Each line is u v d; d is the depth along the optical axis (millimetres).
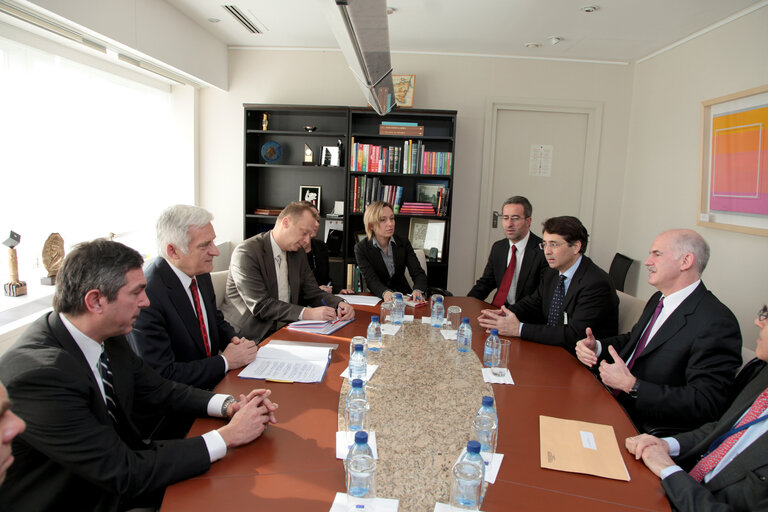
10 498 1097
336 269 4621
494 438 1271
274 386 1620
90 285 1187
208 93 4598
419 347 2061
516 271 3166
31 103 2814
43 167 2928
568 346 2193
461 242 4797
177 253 1813
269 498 1042
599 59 4543
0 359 1116
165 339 1740
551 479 1146
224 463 1172
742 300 3213
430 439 1295
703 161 3539
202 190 4715
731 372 1646
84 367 1225
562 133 4734
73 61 3109
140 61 3398
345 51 2297
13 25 2596
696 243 1761
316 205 4617
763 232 2973
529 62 4586
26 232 2846
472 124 4648
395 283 3445
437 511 1000
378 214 3215
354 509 1002
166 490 1069
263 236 2664
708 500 1067
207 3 3404
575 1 3150
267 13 3600
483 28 3783
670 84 4051
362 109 4262
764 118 2969
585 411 1517
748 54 3172
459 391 1622
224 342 2186
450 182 4371
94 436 1084
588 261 2406
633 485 1141
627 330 2451
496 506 1041
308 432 1323
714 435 1388
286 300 2770
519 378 1775
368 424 1367
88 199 3340
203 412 1434
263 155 4449
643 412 1656
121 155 3709
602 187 4766
